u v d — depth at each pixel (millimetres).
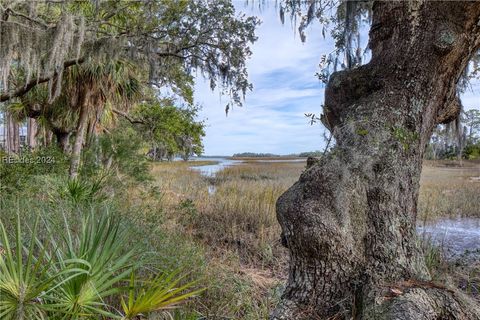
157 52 6145
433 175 15961
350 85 2158
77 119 7645
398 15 2014
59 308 1566
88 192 5020
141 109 9258
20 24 4879
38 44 5004
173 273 1973
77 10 5934
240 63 6359
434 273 2691
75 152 6738
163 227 4676
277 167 25031
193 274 2930
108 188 6129
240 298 2850
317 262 1749
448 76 1983
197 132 9438
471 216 7836
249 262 4359
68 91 6902
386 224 1772
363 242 1753
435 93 1950
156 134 9406
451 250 5148
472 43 1928
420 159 1971
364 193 1794
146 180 6855
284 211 1863
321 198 1768
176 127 9133
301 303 1760
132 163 6770
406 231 1805
